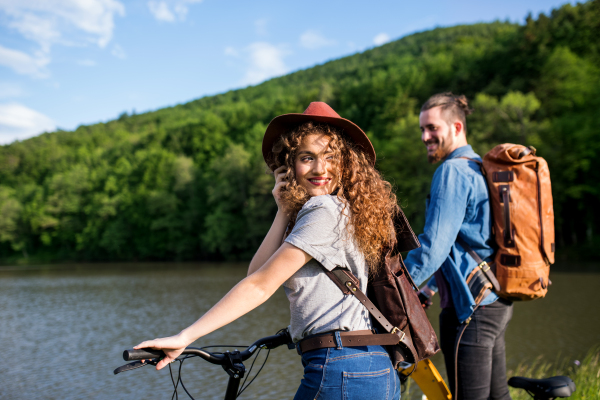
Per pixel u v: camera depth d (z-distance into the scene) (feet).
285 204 5.34
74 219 245.45
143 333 45.55
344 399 4.35
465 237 7.30
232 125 309.42
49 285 105.70
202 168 260.83
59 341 43.47
